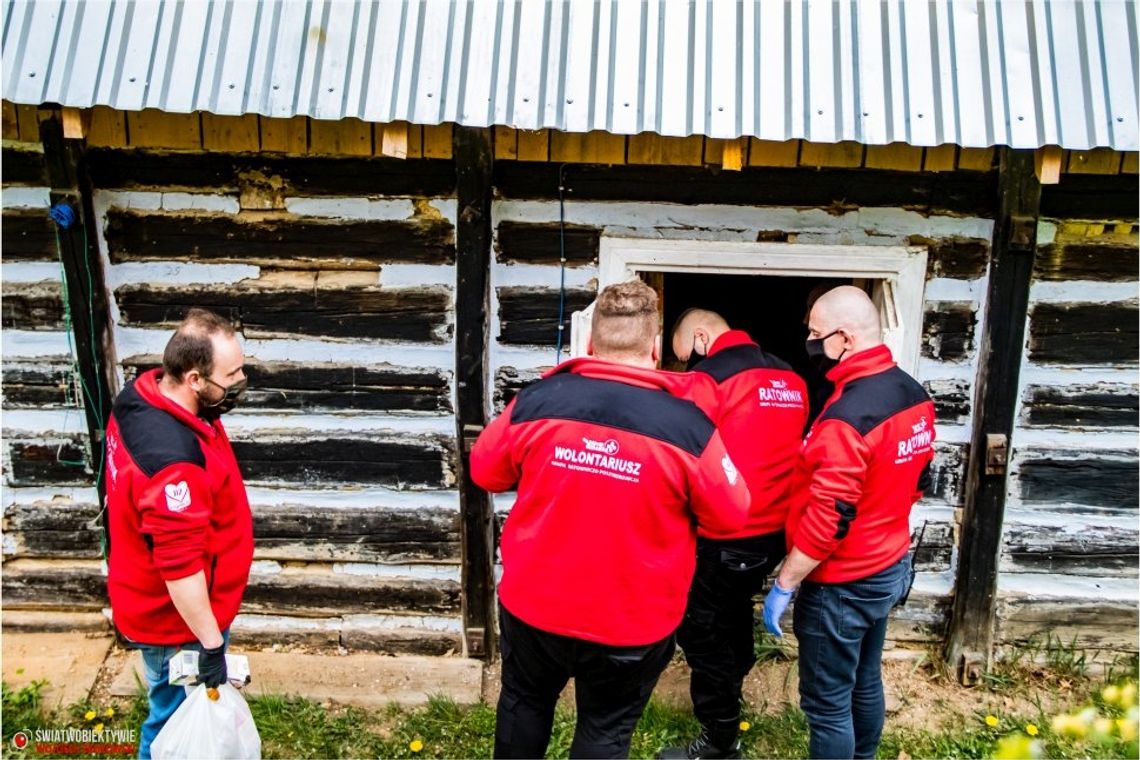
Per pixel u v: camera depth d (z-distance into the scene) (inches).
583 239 148.9
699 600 130.8
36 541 165.8
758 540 129.9
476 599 162.6
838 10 131.2
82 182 144.0
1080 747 146.9
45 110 137.5
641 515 100.5
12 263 152.1
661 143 140.9
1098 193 145.0
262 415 157.8
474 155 139.3
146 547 111.9
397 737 149.5
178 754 113.3
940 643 166.7
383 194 146.9
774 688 159.6
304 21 131.0
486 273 147.4
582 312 147.1
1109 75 127.6
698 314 139.9
